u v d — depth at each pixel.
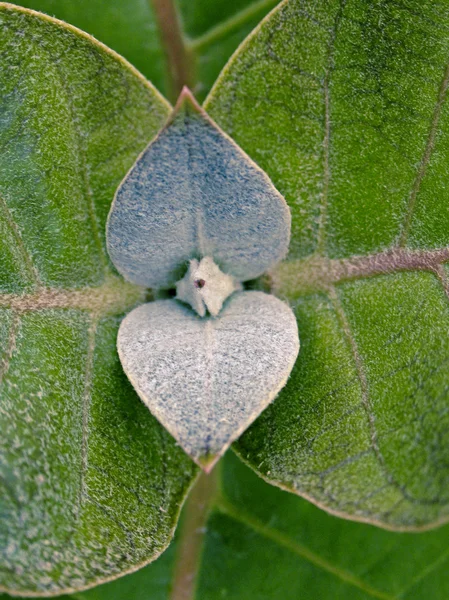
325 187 0.15
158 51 0.18
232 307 0.14
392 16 0.14
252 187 0.13
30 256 0.15
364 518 0.14
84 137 0.14
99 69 0.14
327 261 0.15
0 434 0.14
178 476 0.14
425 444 0.14
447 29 0.14
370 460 0.14
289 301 0.15
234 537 0.18
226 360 0.13
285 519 0.18
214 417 0.12
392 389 0.14
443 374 0.14
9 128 0.14
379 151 0.14
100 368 0.15
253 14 0.18
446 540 0.17
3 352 0.14
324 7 0.14
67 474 0.14
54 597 0.16
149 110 0.14
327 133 0.14
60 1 0.17
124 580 0.17
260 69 0.14
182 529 0.17
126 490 0.14
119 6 0.17
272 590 0.17
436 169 0.14
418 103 0.14
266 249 0.14
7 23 0.13
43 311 0.15
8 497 0.14
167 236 0.14
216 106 0.14
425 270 0.15
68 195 0.14
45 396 0.14
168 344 0.13
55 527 0.14
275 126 0.14
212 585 0.17
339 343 0.15
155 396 0.13
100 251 0.15
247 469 0.18
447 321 0.14
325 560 0.17
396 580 0.17
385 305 0.15
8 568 0.14
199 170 0.13
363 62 0.14
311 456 0.14
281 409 0.14
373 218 0.15
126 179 0.13
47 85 0.14
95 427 0.14
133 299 0.15
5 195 0.14
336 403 0.14
